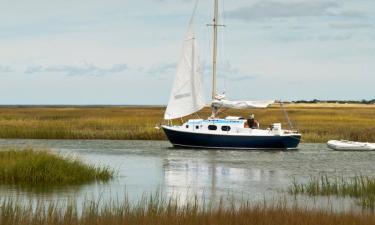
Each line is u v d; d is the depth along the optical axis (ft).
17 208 95.81
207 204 122.01
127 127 332.60
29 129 316.40
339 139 303.27
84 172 156.25
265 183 160.04
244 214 93.50
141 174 175.83
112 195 134.00
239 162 212.64
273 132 257.96
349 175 178.81
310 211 99.66
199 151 249.55
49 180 148.56
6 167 147.33
